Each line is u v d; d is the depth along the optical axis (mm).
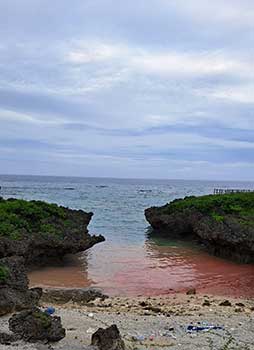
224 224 38750
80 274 28922
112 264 32469
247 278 29281
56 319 13648
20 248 28812
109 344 12117
